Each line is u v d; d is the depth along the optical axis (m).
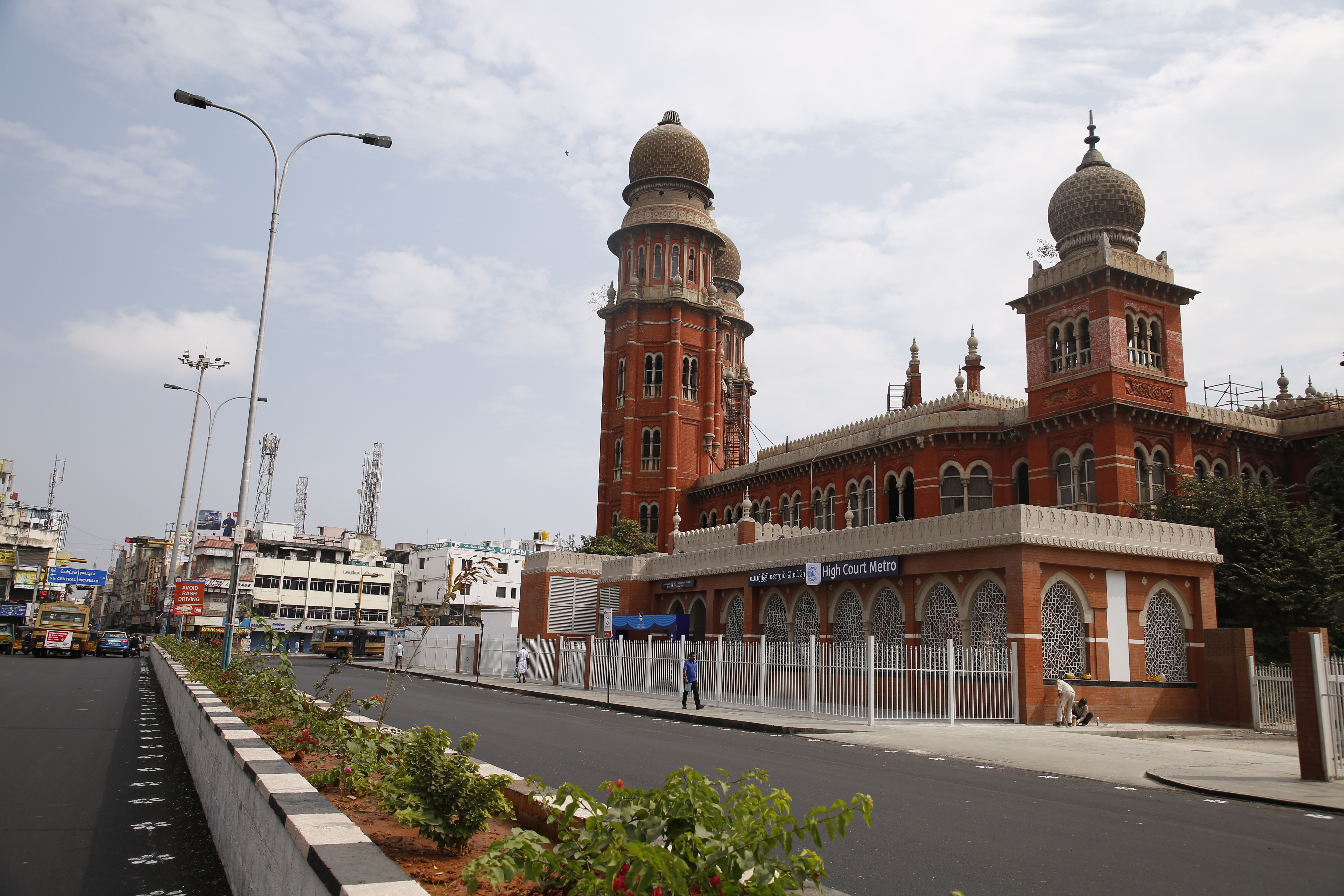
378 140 26.69
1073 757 19.36
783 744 20.98
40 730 18.17
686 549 49.75
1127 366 38.34
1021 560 27.48
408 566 112.56
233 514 102.69
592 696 36.25
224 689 16.08
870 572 32.72
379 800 8.15
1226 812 13.25
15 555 93.19
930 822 11.34
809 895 6.29
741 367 79.44
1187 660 30.38
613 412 65.62
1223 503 34.91
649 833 4.93
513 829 6.82
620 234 66.69
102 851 8.95
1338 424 42.06
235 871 7.62
